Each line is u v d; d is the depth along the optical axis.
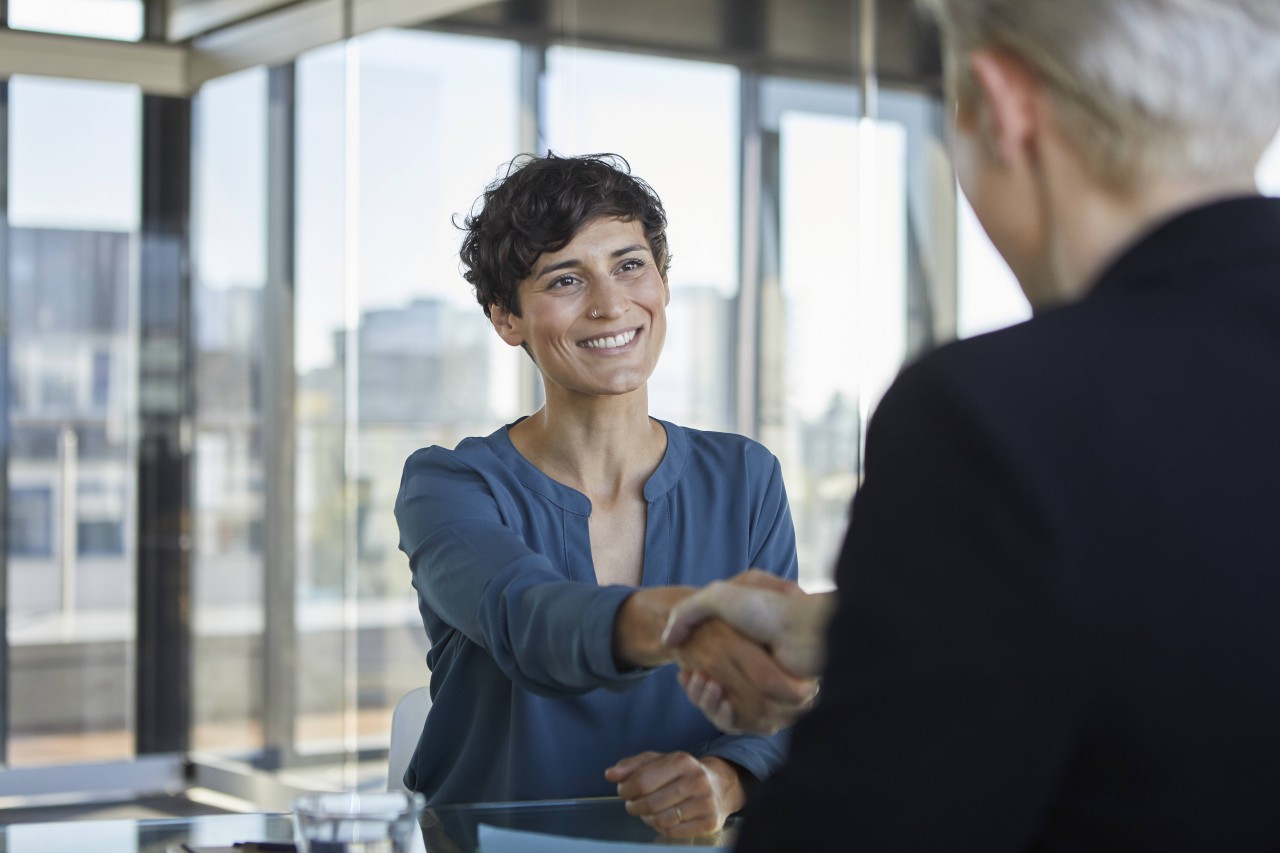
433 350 4.74
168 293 5.44
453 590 1.54
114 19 5.34
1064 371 0.71
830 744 0.70
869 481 0.73
